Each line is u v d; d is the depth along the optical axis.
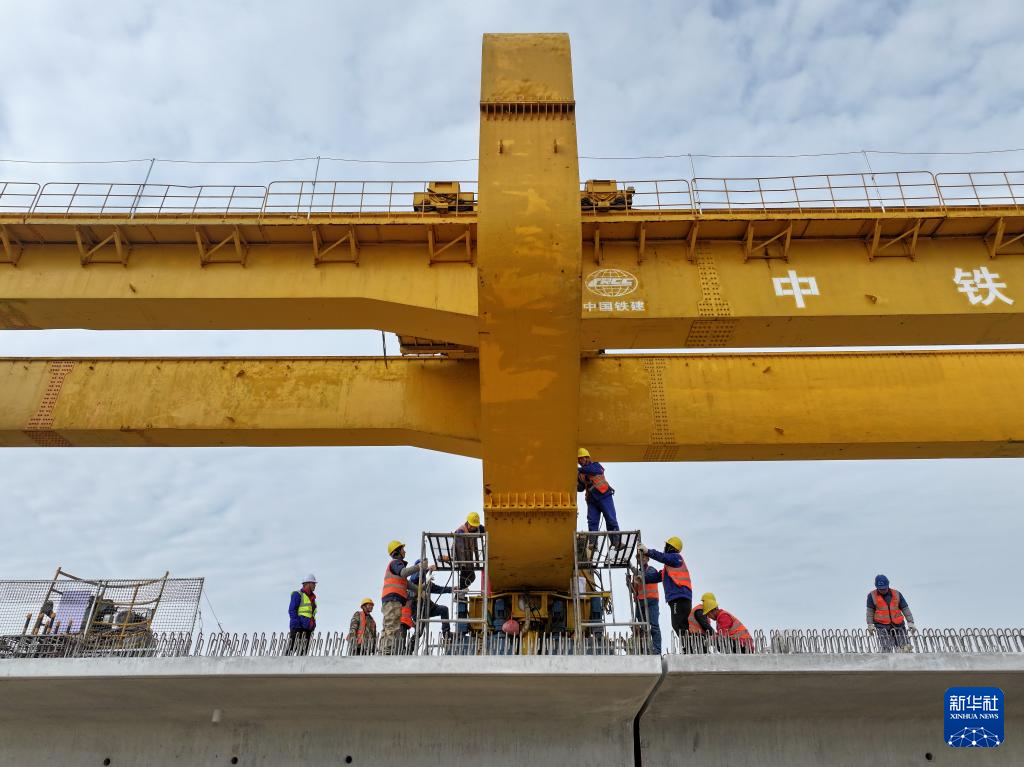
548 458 11.31
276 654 8.16
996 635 8.20
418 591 10.40
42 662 7.73
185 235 11.98
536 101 10.28
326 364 14.93
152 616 9.88
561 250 9.74
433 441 14.42
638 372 14.65
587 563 12.13
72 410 14.38
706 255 11.92
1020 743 8.41
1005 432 13.88
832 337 11.78
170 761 8.68
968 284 11.53
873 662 7.56
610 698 8.09
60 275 11.94
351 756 8.58
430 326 11.91
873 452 14.23
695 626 10.62
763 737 8.59
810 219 11.66
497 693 8.02
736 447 14.01
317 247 11.81
